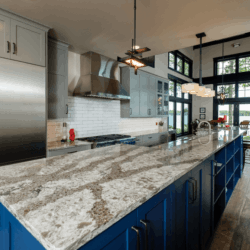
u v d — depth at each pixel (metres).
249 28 2.56
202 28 2.57
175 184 1.13
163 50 3.42
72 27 2.52
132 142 3.98
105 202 0.74
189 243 1.36
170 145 2.12
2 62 2.05
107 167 1.23
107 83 3.61
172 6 2.05
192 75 9.55
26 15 2.20
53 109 2.83
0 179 1.01
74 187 0.90
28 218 0.62
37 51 2.37
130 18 2.31
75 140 3.34
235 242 1.86
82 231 0.55
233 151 3.07
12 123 2.13
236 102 8.36
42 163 1.34
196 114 9.54
